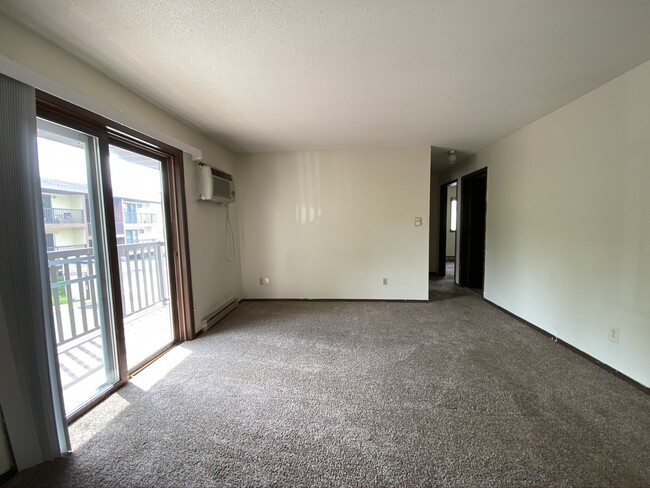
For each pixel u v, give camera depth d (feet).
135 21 4.46
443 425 5.18
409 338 9.07
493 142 12.00
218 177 10.42
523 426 5.11
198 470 4.33
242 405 5.85
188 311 9.14
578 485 3.95
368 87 6.89
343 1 4.11
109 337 6.49
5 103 3.98
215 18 4.42
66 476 4.25
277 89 6.91
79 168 5.89
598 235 7.11
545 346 8.34
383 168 12.85
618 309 6.63
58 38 4.85
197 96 7.23
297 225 13.50
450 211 25.54
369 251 13.28
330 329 9.96
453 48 5.34
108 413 5.65
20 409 4.25
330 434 5.01
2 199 3.97
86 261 6.15
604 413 5.40
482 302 13.01
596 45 5.28
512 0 4.14
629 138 6.28
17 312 4.17
